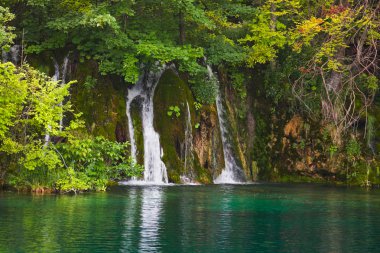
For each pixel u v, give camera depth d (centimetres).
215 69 2744
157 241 1226
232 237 1278
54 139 2217
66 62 2481
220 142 2580
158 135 2456
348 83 2708
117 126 2398
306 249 1181
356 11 2505
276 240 1256
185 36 2708
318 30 2517
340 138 2688
